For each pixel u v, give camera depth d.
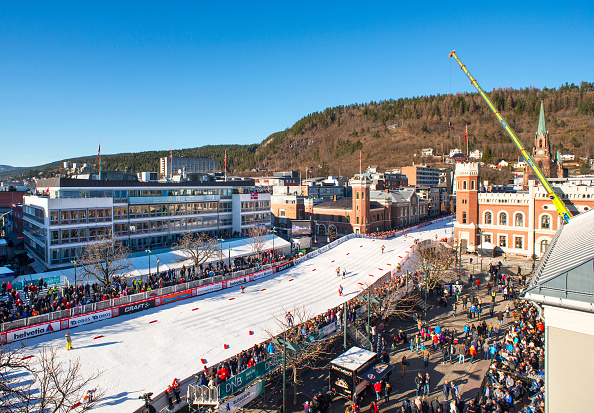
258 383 26.59
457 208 80.19
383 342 33.97
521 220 72.81
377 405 26.19
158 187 70.44
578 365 15.97
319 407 25.06
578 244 22.73
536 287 17.14
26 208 67.56
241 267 55.47
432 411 23.86
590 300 15.59
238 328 37.16
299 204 107.12
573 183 82.94
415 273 53.53
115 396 25.06
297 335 30.72
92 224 57.84
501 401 23.66
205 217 77.12
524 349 29.88
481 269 62.38
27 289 40.62
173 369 28.95
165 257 55.78
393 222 108.94
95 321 37.50
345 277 55.62
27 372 27.12
